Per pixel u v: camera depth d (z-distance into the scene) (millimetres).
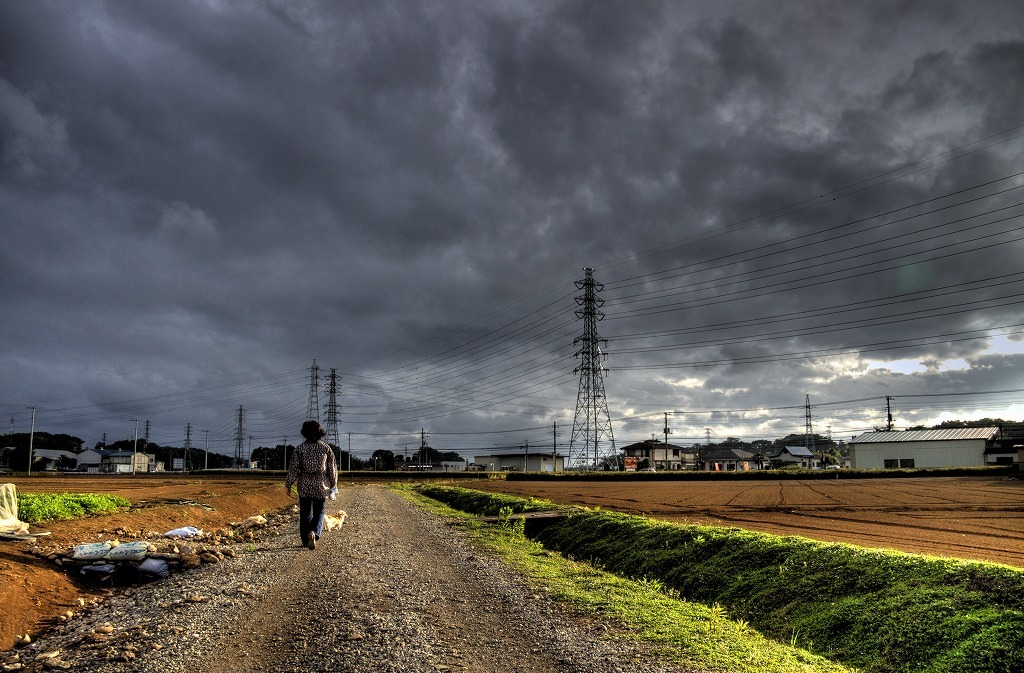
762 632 8633
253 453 164125
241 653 5531
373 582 8484
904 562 8688
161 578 9719
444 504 32562
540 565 11492
